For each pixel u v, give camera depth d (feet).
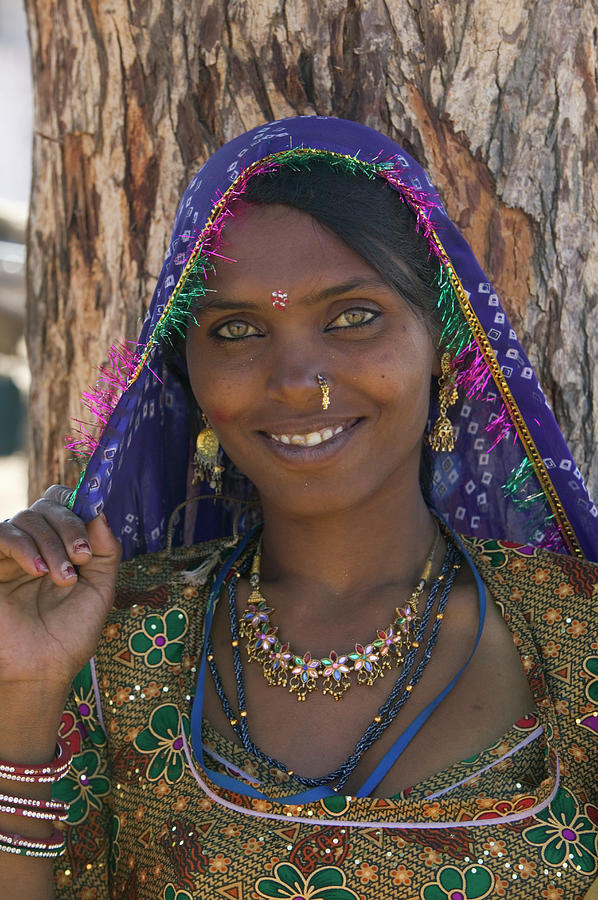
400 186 5.25
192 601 5.79
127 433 5.68
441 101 6.68
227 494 6.60
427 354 5.40
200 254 5.20
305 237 5.13
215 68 6.80
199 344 5.41
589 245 6.85
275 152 5.28
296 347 5.17
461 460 6.27
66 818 5.43
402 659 5.41
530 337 6.93
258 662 5.52
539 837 4.94
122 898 5.40
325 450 5.23
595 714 5.28
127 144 7.10
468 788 5.03
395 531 5.68
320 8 6.60
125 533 6.22
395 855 4.89
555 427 5.91
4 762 5.07
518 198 6.77
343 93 6.70
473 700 5.27
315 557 5.67
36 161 7.58
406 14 6.59
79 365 7.52
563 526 6.22
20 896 5.08
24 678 5.11
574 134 6.73
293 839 4.96
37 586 5.28
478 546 5.88
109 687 5.59
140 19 6.89
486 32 6.60
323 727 5.31
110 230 7.25
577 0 6.61
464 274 5.58
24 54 48.91
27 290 7.86
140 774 5.38
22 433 28.71
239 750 5.28
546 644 5.48
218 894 4.95
